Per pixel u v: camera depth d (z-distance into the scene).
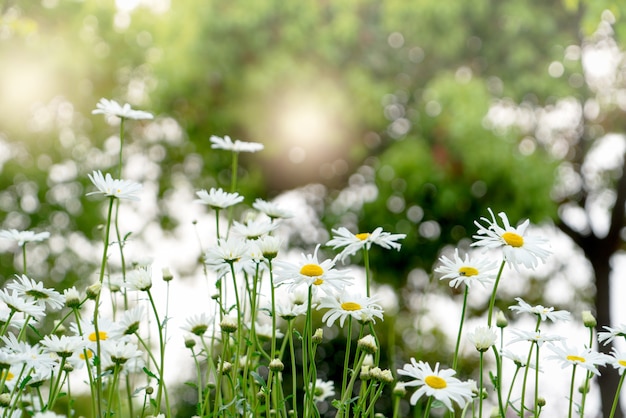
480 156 7.75
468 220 8.07
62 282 9.80
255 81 8.52
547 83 8.78
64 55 9.48
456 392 1.40
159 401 1.70
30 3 9.37
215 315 1.96
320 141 9.14
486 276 1.58
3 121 9.85
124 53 9.98
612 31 8.97
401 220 8.20
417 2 8.56
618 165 10.40
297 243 9.84
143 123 9.73
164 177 9.87
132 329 1.73
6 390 1.78
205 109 9.02
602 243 10.39
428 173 7.97
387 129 9.39
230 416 1.72
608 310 10.34
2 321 1.66
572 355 1.59
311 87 8.73
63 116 10.19
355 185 9.73
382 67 9.34
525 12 8.69
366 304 1.61
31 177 10.25
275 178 9.85
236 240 1.70
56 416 1.42
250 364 1.91
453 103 7.96
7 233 2.12
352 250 1.73
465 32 8.87
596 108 10.05
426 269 8.30
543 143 9.69
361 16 9.38
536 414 1.59
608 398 8.77
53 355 1.62
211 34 8.61
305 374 1.55
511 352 1.65
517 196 7.82
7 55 9.45
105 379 2.14
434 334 6.33
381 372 1.55
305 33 8.70
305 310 1.73
